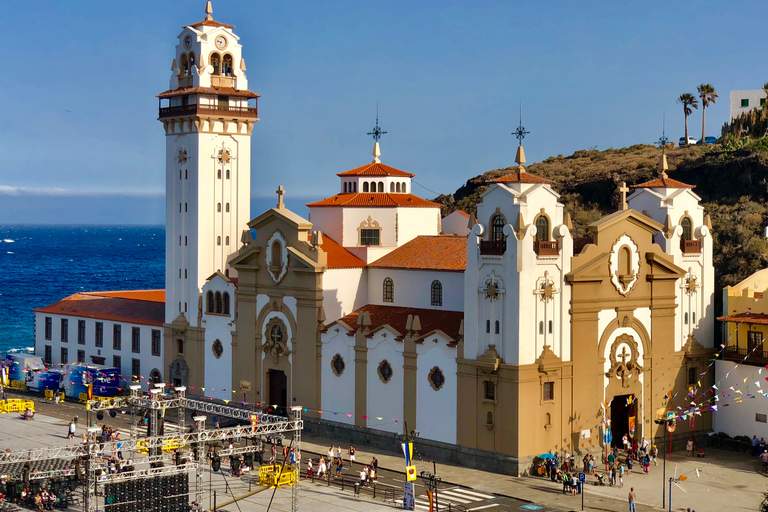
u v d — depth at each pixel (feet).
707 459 277.23
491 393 256.93
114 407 275.39
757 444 280.31
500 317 254.27
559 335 260.42
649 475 258.98
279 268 307.99
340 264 305.73
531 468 253.65
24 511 228.22
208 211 340.80
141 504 217.36
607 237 271.08
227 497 237.04
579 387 264.52
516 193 253.24
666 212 290.35
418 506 228.43
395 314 296.92
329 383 296.92
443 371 266.98
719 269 380.17
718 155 481.46
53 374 377.30
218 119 340.39
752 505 230.89
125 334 371.35
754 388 283.18
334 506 229.04
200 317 337.93
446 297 289.12
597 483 249.14
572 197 520.01
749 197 435.94
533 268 252.62
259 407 314.76
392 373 280.10
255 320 317.22
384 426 282.77
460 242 303.68
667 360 287.48
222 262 344.28
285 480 243.40
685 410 291.79
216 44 343.05
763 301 285.84
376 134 349.82
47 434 306.76
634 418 281.13
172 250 348.59
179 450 250.57
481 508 225.56
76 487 245.04
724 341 296.92
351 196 331.16
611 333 272.92
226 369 328.70
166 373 352.28
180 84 346.95
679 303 290.76
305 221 303.07
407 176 338.54
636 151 609.42
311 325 300.20
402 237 321.11
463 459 262.67
